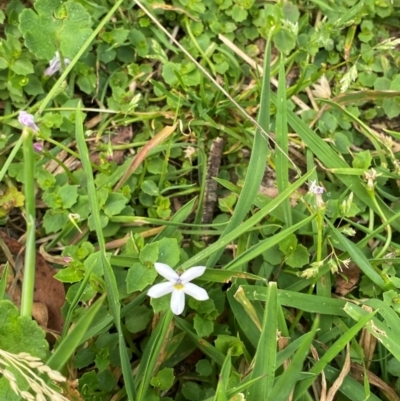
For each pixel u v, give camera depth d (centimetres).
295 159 16
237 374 11
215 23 16
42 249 14
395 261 13
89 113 16
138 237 13
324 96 16
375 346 13
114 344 12
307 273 12
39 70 15
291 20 17
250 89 16
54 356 9
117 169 14
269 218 14
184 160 15
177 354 12
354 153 16
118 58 16
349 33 17
